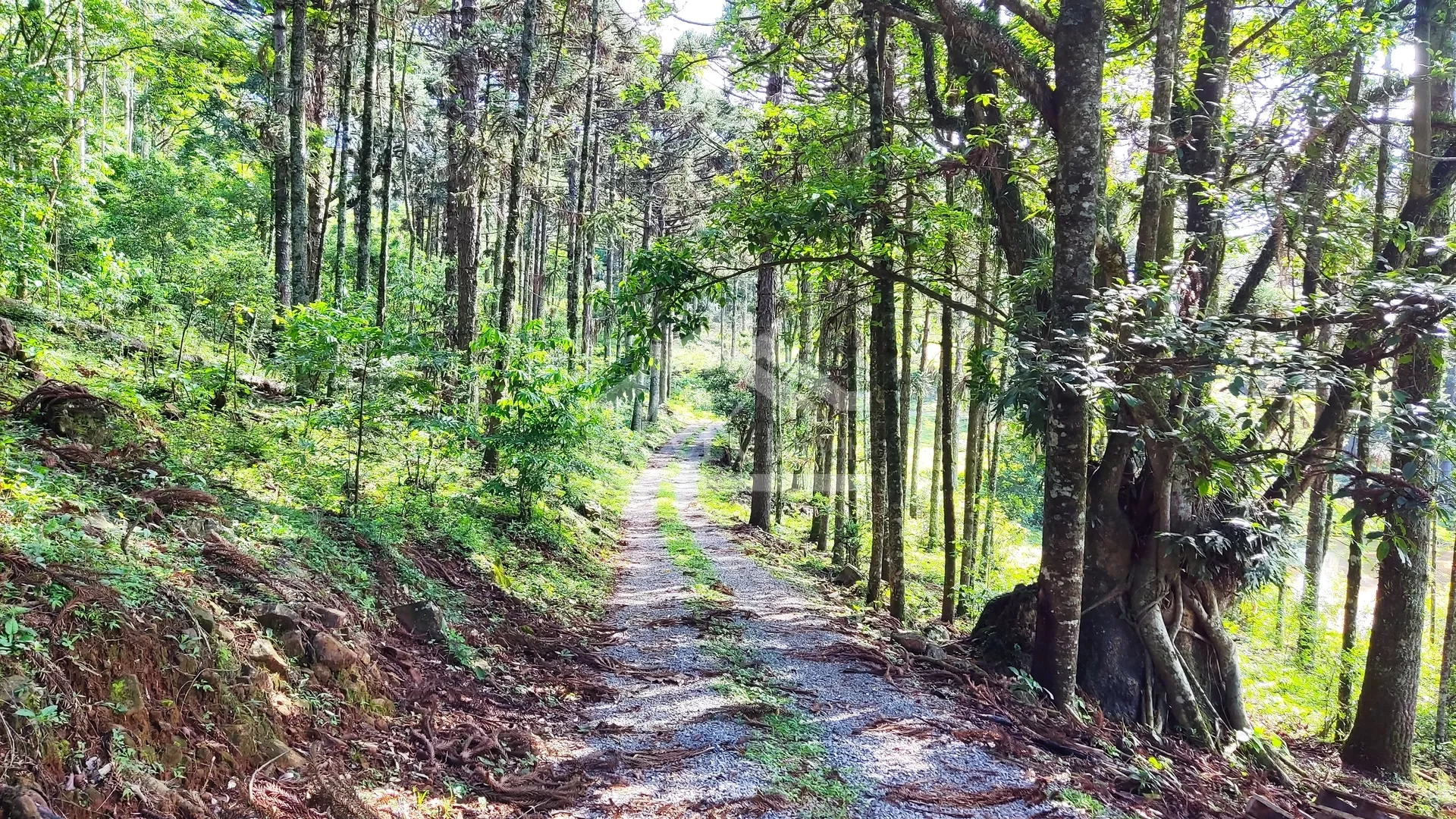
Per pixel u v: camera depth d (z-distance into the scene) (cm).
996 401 909
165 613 375
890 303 1003
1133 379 664
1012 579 1603
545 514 1244
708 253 886
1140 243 768
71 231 1122
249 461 788
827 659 787
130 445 595
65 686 296
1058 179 686
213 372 906
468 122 1548
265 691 400
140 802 292
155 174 1490
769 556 1471
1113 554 809
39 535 373
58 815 250
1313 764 884
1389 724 861
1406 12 897
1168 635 797
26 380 659
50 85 798
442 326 1914
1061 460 711
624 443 2578
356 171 2442
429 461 1087
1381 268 804
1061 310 673
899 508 1010
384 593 641
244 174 2188
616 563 1280
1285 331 610
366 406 812
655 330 855
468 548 895
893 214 905
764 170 1205
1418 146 798
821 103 1224
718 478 2705
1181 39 949
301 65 1286
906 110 1227
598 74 1958
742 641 836
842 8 1164
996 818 466
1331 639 1280
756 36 1267
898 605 1011
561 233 3167
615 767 502
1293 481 688
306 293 1275
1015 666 805
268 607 462
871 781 504
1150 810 527
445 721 512
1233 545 769
